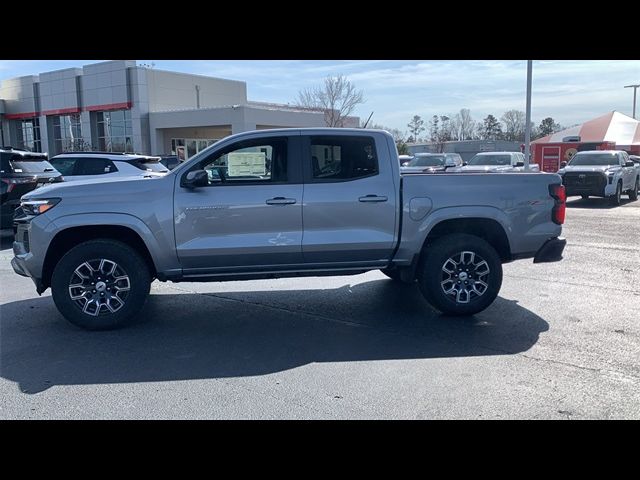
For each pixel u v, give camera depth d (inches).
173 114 1423.5
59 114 1630.2
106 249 238.2
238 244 242.8
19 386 185.3
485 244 255.9
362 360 207.0
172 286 326.6
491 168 820.6
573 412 164.2
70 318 240.4
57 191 238.8
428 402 171.2
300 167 246.8
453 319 258.1
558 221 263.9
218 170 245.8
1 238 505.4
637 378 188.7
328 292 309.9
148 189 240.1
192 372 196.7
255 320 258.7
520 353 213.0
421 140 3171.8
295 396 176.2
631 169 850.8
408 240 253.4
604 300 288.8
